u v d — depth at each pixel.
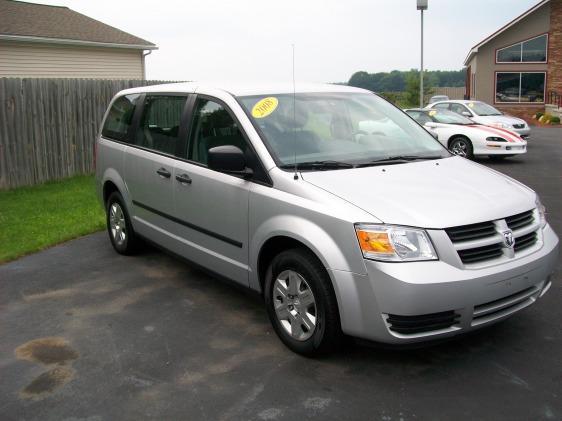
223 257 4.66
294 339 3.99
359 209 3.59
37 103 11.11
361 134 4.80
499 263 3.60
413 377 3.66
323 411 3.31
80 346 4.28
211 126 4.83
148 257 6.47
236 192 4.38
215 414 3.33
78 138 12.10
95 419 3.32
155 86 5.99
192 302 5.10
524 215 3.94
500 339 4.15
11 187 10.74
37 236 7.36
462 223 3.52
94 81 12.38
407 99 46.62
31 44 19.08
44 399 3.55
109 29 22.78
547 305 4.75
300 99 4.86
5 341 4.40
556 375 3.64
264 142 4.30
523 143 14.23
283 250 4.21
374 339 3.53
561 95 33.66
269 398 3.47
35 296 5.34
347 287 3.54
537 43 34.28
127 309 4.98
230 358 4.01
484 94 35.47
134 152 5.89
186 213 5.04
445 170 4.38
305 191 3.88
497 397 3.41
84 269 6.10
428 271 3.38
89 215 8.51
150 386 3.67
